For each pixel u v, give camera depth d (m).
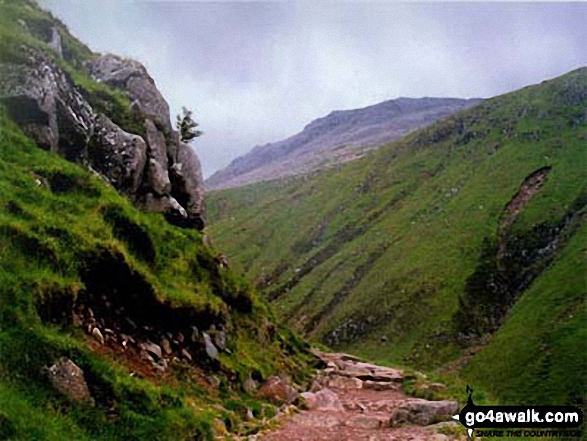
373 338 127.69
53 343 12.88
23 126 22.23
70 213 17.97
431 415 19.50
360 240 174.12
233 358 21.31
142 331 17.73
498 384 91.31
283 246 193.75
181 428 13.80
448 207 166.25
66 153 24.25
